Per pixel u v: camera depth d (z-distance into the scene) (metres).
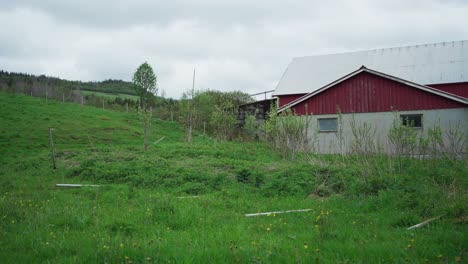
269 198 11.92
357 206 10.23
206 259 5.75
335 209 9.99
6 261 5.86
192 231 7.74
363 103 23.33
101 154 19.83
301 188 12.62
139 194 12.26
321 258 5.82
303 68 33.78
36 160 19.64
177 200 11.13
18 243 6.84
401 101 22.44
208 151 20.22
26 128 28.81
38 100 41.06
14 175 16.77
